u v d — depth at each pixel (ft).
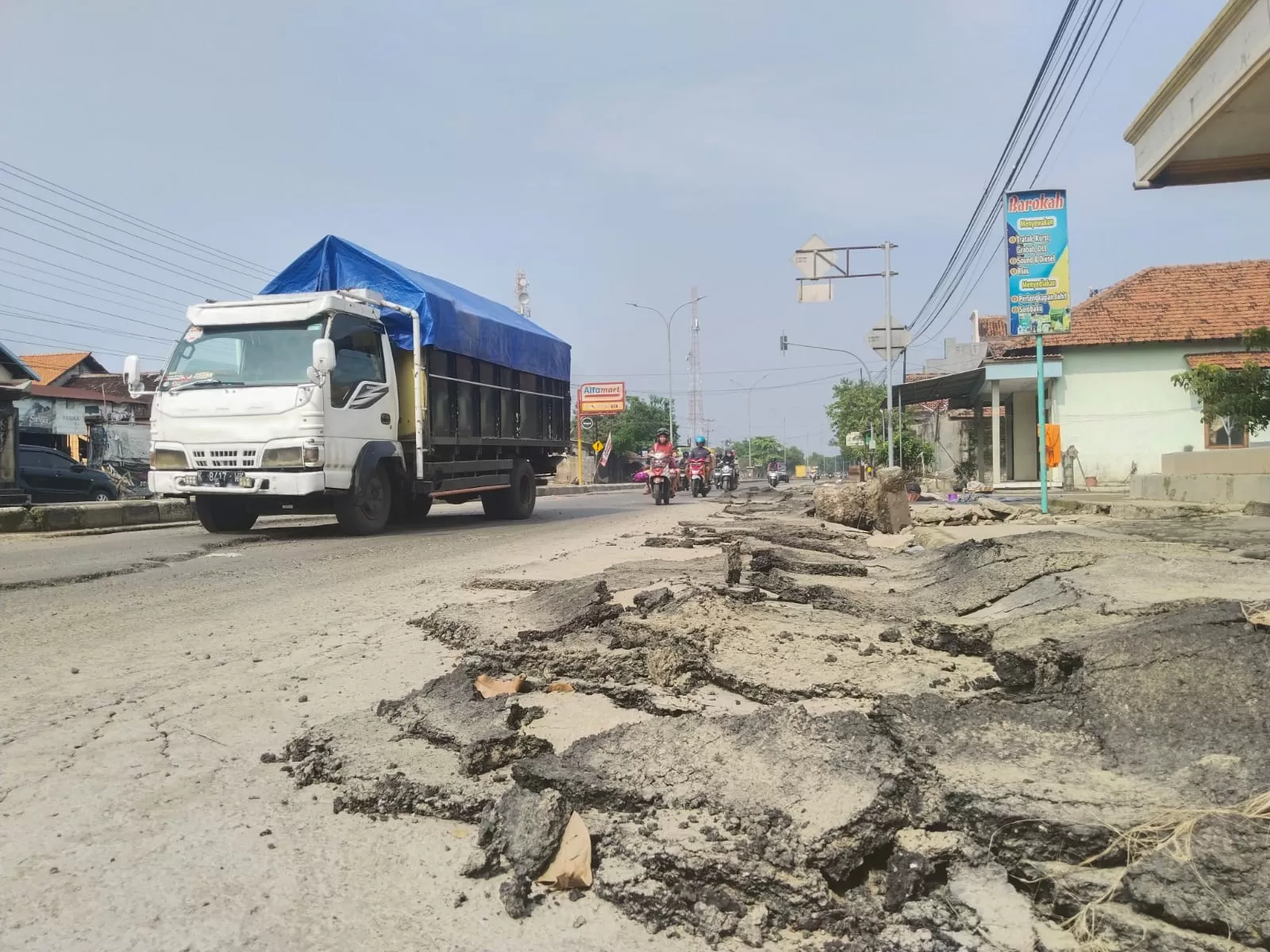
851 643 13.19
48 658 14.21
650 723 9.42
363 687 12.25
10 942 6.27
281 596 19.98
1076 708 9.34
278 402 30.89
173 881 7.09
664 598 15.74
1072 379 81.10
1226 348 78.79
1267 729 8.09
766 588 17.94
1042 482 36.29
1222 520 30.58
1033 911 6.20
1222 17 24.23
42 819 8.23
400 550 29.30
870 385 138.31
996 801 7.12
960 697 10.18
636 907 6.54
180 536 34.88
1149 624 10.82
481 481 41.55
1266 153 29.12
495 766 8.93
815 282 71.72
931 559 22.53
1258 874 5.85
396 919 6.55
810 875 6.50
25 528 38.58
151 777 9.18
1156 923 5.73
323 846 7.66
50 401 99.25
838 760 8.02
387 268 36.01
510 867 7.11
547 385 49.88
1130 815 6.79
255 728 10.66
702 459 84.84
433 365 36.58
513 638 14.02
